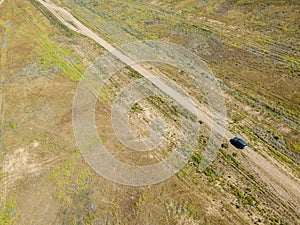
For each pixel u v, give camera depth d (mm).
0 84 36375
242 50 40375
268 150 27375
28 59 40375
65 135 29531
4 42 44281
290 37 42188
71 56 40562
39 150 28391
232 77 35781
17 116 32000
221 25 45969
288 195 23984
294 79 34969
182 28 45781
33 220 23375
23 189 25406
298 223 22266
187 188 24656
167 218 22812
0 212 24000
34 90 35125
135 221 22812
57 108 32531
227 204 23516
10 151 28484
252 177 25328
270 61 38094
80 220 23141
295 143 27844
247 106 31859
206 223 22375
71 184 25500
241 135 28781
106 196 24516
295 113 30766
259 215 22812
